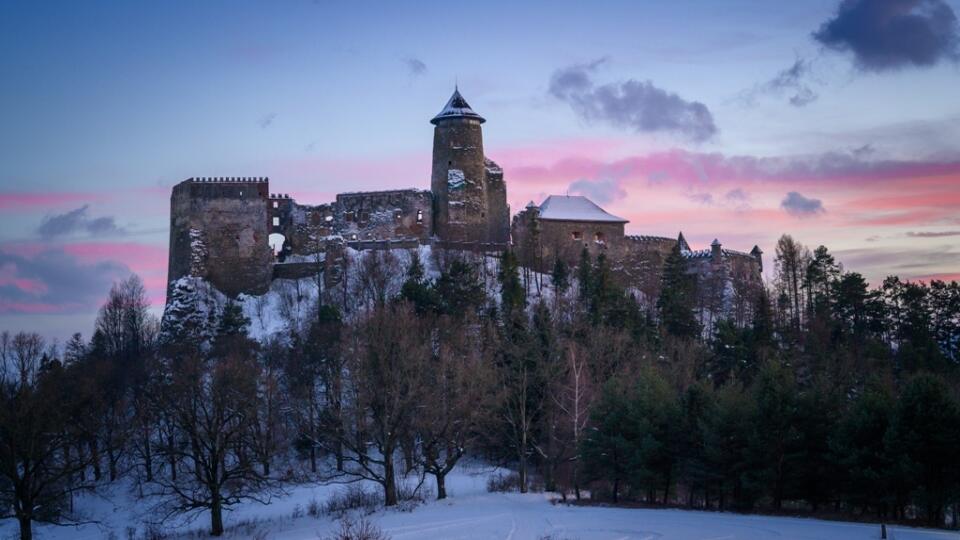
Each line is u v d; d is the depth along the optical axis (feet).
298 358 351.05
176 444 310.65
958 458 218.79
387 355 268.82
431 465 278.05
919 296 462.19
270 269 504.02
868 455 228.22
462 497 268.62
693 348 375.66
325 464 332.19
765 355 360.89
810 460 244.01
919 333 424.05
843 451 232.53
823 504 256.52
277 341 405.80
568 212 545.85
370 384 266.36
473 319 380.99
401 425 273.95
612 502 265.13
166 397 274.98
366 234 527.40
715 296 517.14
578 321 380.37
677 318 438.40
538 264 524.11
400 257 503.20
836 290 481.87
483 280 474.90
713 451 249.14
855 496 232.12
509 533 210.79
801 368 374.43
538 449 284.82
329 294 468.34
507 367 301.84
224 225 500.74
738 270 552.82
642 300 512.63
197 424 278.67
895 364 391.45
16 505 233.14
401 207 527.40
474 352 328.29
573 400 295.48
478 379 277.03
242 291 497.46
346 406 298.56
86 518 295.48
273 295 494.59
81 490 317.83
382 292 433.89
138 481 304.71
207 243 497.46
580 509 249.55
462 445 269.85
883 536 195.31
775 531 207.51
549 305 430.20
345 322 383.65
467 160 530.68
